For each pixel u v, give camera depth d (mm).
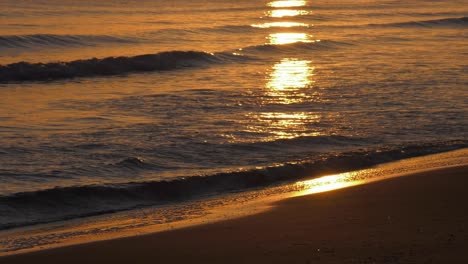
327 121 34844
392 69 52844
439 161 27453
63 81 48469
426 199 20219
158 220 19719
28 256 15766
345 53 65438
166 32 77750
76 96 41781
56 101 39938
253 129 32875
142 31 77188
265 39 77312
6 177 24469
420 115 36094
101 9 101375
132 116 35500
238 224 18109
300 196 21188
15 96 41844
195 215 20125
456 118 35406
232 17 100500
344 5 128875
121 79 49406
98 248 16328
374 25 95000
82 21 85688
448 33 86062
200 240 16766
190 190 23594
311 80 47938
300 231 17172
